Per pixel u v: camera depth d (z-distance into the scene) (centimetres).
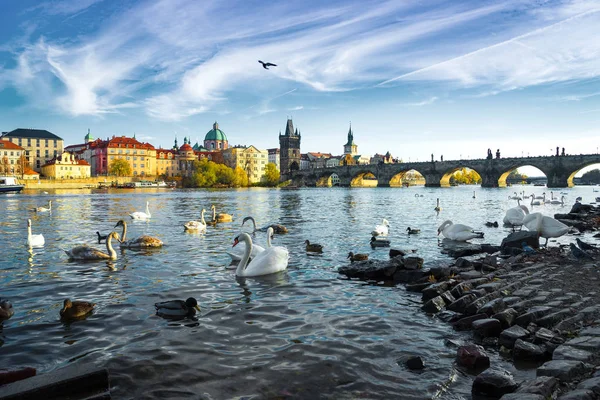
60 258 1573
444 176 16000
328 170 19688
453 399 576
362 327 844
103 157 18712
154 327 837
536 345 711
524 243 1667
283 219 3250
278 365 672
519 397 525
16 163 16638
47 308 962
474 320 839
